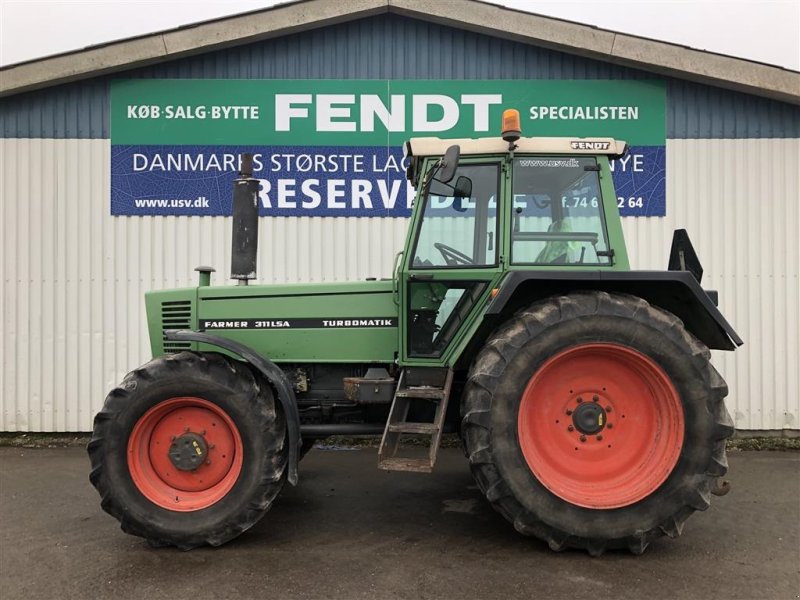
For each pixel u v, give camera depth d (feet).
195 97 19.22
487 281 11.31
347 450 18.54
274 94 19.25
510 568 9.93
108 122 19.25
